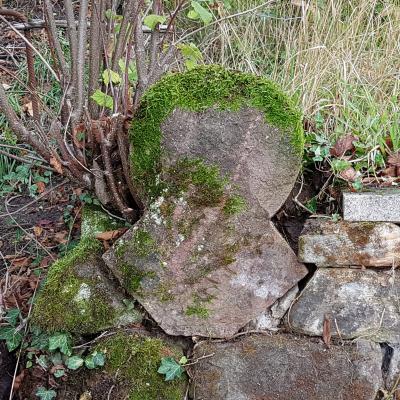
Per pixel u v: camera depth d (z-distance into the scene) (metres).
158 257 1.19
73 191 1.70
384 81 1.67
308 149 1.29
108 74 1.29
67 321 1.23
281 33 1.93
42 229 1.63
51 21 1.29
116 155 1.32
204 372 1.22
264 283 1.21
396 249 1.19
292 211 1.28
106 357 1.21
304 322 1.22
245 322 1.23
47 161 1.34
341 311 1.21
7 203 1.72
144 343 1.22
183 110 1.14
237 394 1.21
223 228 1.18
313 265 1.24
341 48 1.73
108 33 1.39
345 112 1.48
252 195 1.16
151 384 1.20
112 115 1.28
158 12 1.40
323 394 1.21
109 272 1.26
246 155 1.14
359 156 1.33
